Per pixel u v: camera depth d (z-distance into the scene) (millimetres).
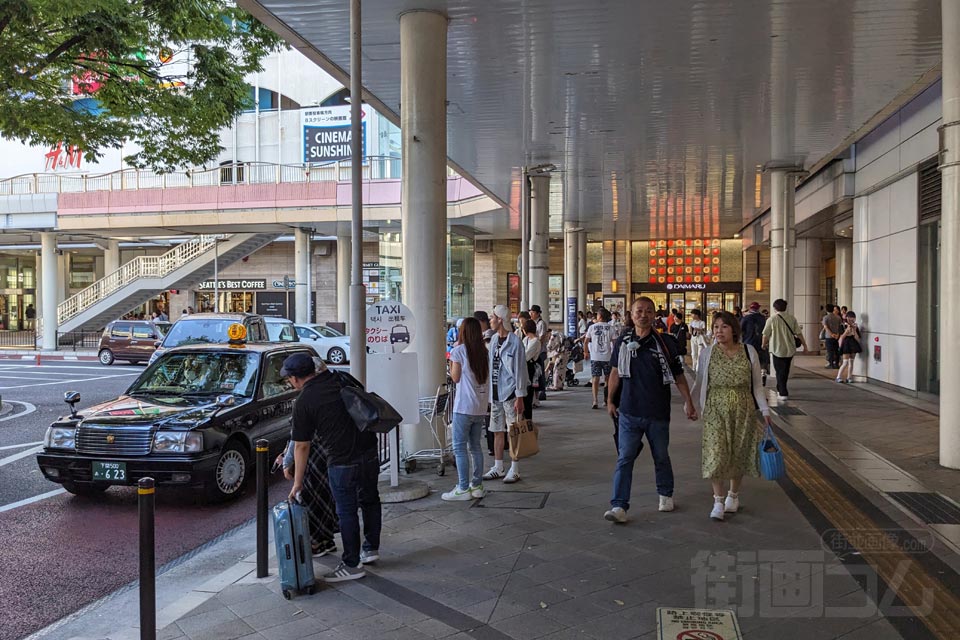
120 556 5809
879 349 15688
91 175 31594
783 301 13359
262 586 4766
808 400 13484
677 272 36969
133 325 25406
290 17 9203
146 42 12891
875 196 15859
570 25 9383
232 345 8844
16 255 45906
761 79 11430
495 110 13148
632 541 5500
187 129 14281
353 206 7117
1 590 5066
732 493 6199
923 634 3861
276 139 37781
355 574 4801
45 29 11570
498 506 6551
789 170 17734
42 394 16703
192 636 4020
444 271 9000
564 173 18891
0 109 12039
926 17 9062
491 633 4000
